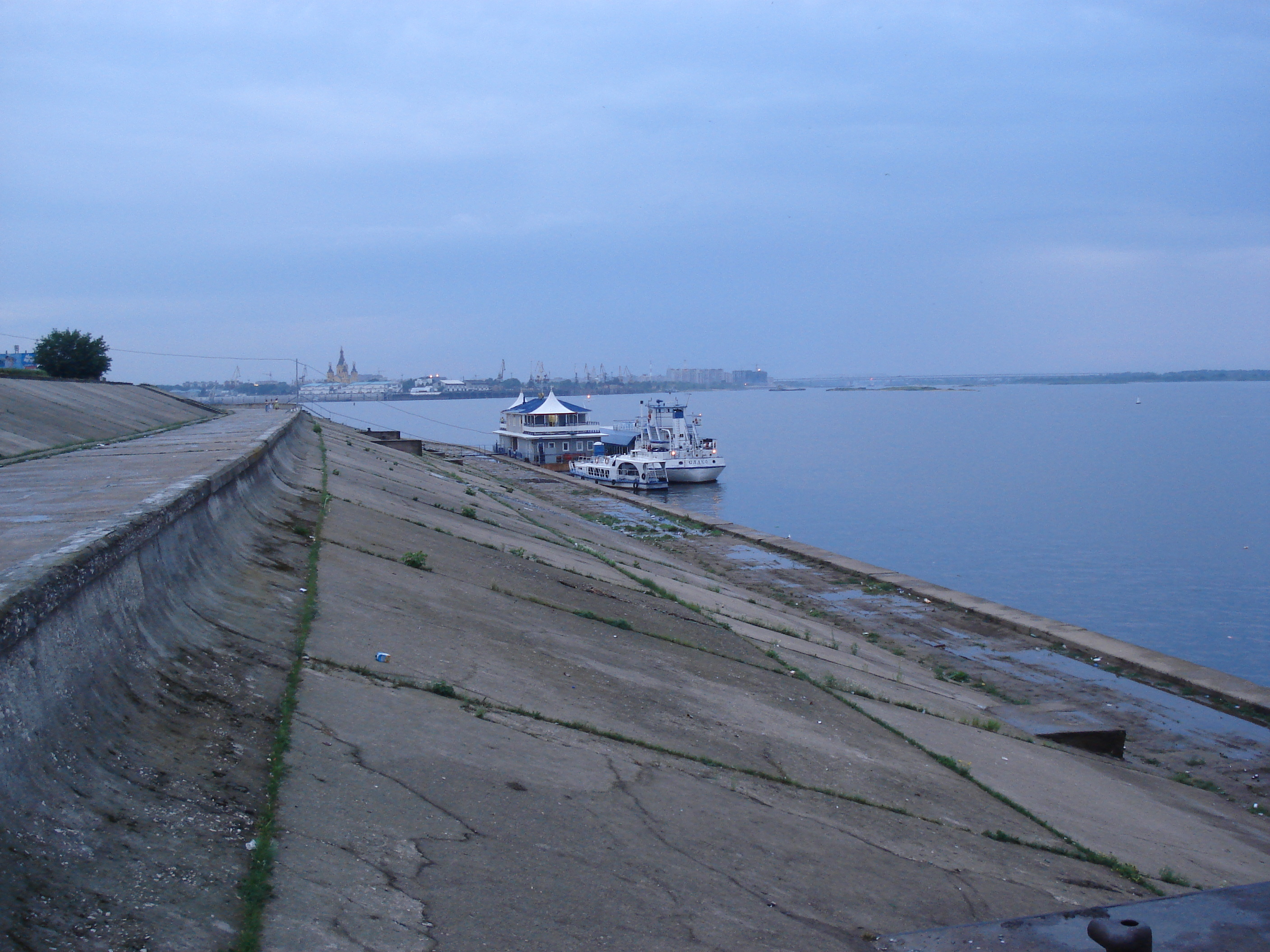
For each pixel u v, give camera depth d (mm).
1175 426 172250
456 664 9766
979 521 59438
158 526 8406
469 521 24719
